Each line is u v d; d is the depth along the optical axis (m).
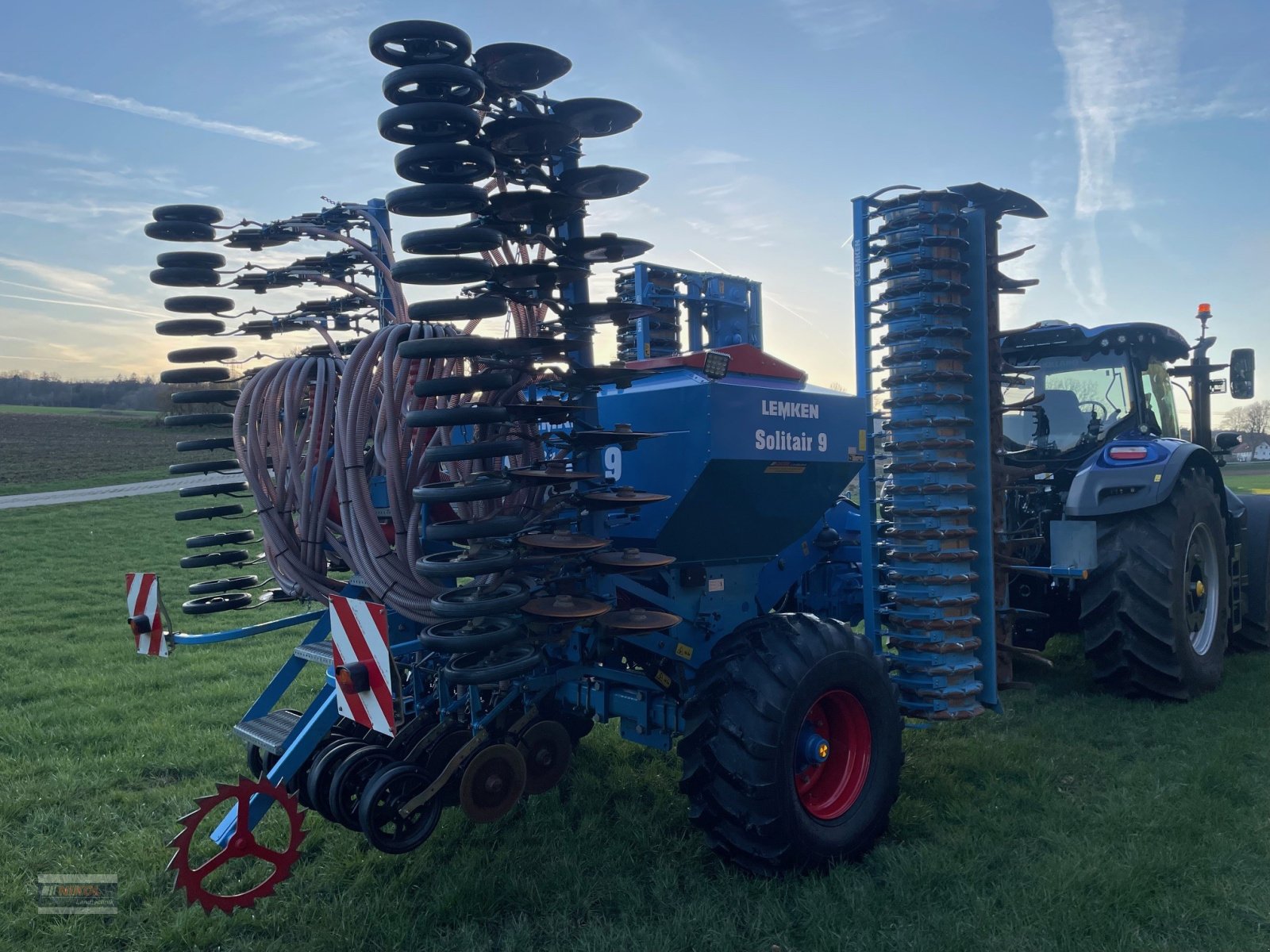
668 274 5.27
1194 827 3.48
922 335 3.93
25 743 5.02
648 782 4.27
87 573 12.58
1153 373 6.32
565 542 3.25
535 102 3.36
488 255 3.80
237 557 4.13
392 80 2.88
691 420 3.73
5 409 55.81
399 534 3.32
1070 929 2.85
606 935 2.92
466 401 3.50
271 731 3.45
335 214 4.30
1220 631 5.59
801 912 3.06
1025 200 4.33
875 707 3.65
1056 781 4.15
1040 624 6.01
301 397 3.71
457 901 3.14
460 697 3.53
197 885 2.80
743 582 4.24
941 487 3.87
